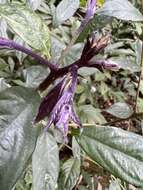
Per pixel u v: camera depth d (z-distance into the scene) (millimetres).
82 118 401
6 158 184
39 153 217
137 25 507
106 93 617
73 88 184
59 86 190
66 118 179
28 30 212
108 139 211
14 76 359
